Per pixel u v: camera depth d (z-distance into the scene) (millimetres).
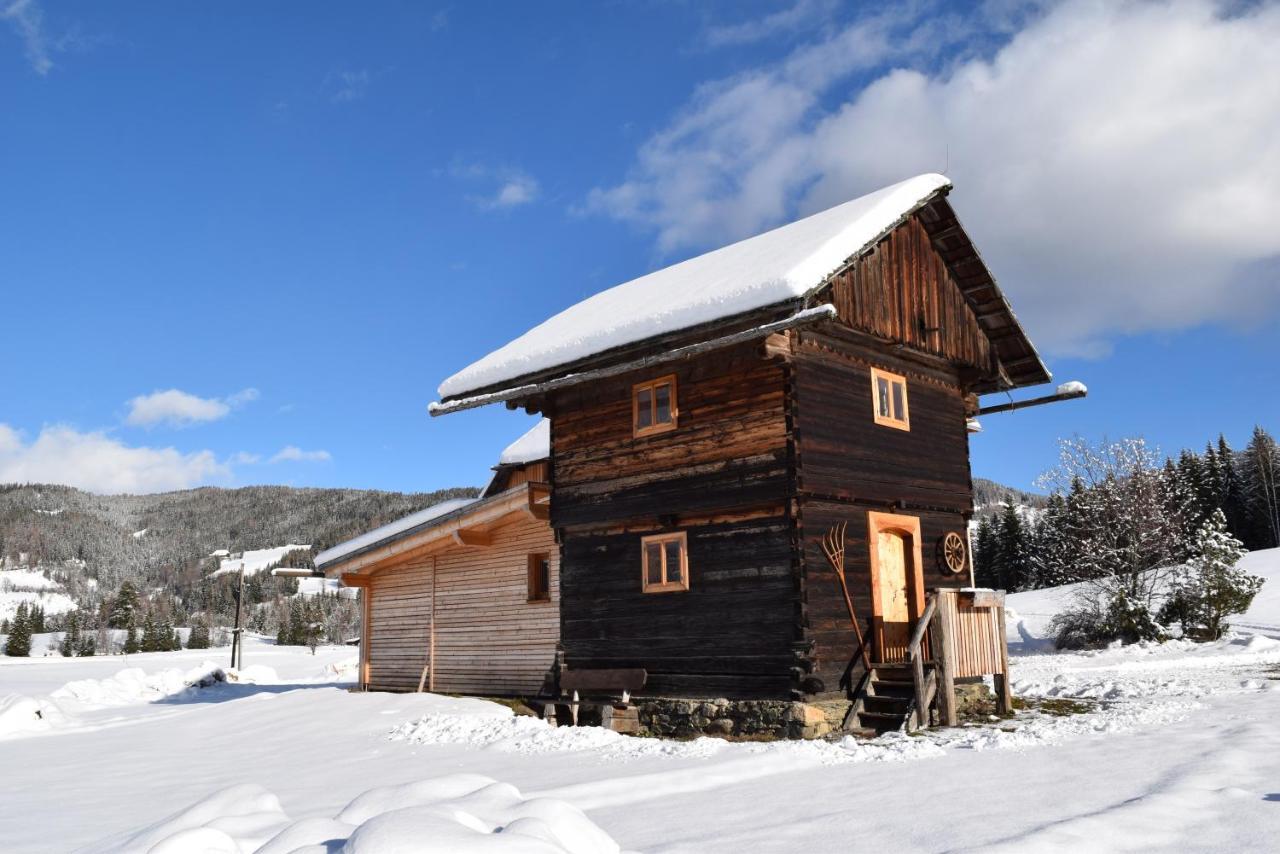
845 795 8055
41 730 20922
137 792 11406
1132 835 5844
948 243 17125
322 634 129250
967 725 13375
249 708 19625
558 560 18281
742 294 13680
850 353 15547
